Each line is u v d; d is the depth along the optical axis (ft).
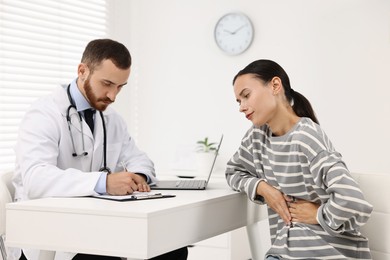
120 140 7.58
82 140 7.01
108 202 5.40
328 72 11.37
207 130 12.56
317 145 5.52
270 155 6.03
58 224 5.12
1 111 10.68
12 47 10.85
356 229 5.47
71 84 7.10
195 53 12.66
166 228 5.02
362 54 11.05
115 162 7.47
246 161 6.49
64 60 11.94
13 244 5.31
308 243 5.61
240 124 12.23
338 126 11.29
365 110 11.03
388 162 10.82
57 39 11.75
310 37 11.53
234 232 10.61
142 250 4.77
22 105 11.05
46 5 11.45
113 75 6.66
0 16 10.62
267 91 5.89
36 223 5.20
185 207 5.30
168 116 12.96
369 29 10.98
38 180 6.07
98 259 6.16
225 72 12.36
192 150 12.57
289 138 5.80
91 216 4.97
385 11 10.83
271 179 6.09
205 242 10.75
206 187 6.88
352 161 11.17
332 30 11.32
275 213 6.24
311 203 5.77
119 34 13.16
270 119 5.95
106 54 6.64
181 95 12.82
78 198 5.74
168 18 12.92
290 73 11.74
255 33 12.07
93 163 7.16
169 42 12.92
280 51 11.82
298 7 11.64
